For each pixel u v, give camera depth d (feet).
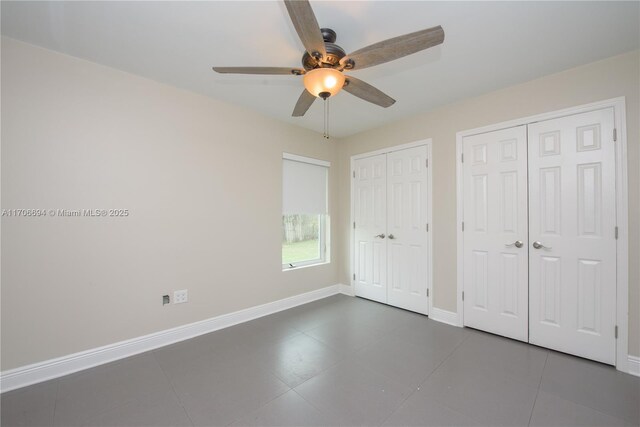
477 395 5.78
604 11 5.17
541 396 5.74
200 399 5.66
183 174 8.34
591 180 7.02
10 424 4.98
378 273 11.80
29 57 6.11
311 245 12.61
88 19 5.37
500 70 7.31
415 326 9.31
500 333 8.48
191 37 5.97
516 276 8.18
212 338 8.43
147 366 6.87
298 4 3.80
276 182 10.78
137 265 7.54
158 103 7.88
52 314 6.37
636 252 6.48
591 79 6.98
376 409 5.39
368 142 12.09
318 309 11.01
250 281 9.96
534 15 5.28
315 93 5.53
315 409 5.39
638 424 4.99
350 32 5.73
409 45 4.58
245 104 9.48
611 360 6.77
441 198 9.74
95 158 6.90
